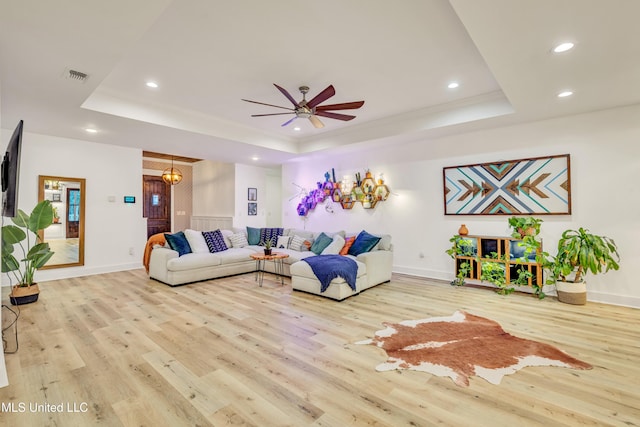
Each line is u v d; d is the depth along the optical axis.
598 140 3.90
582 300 3.78
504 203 4.57
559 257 3.92
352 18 2.47
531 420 1.71
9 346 2.63
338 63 3.22
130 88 3.81
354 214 6.40
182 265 4.73
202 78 3.54
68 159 5.25
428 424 1.69
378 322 3.22
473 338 2.80
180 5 2.29
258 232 6.35
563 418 1.72
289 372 2.23
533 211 4.34
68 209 5.31
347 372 2.23
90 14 2.01
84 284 4.82
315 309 3.65
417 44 2.87
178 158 8.97
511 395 1.94
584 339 2.77
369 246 4.86
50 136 5.06
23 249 4.57
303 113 3.53
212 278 5.15
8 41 2.31
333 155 6.66
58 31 2.20
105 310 3.59
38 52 2.47
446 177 5.14
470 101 4.25
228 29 2.61
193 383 2.08
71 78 2.92
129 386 2.05
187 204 9.80
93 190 5.54
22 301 3.79
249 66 3.27
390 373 2.21
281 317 3.37
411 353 2.52
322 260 4.30
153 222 9.08
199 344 2.69
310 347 2.63
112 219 5.77
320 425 1.68
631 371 2.22
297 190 7.52
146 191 8.97
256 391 2.00
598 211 3.91
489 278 4.45
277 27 2.59
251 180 8.43
